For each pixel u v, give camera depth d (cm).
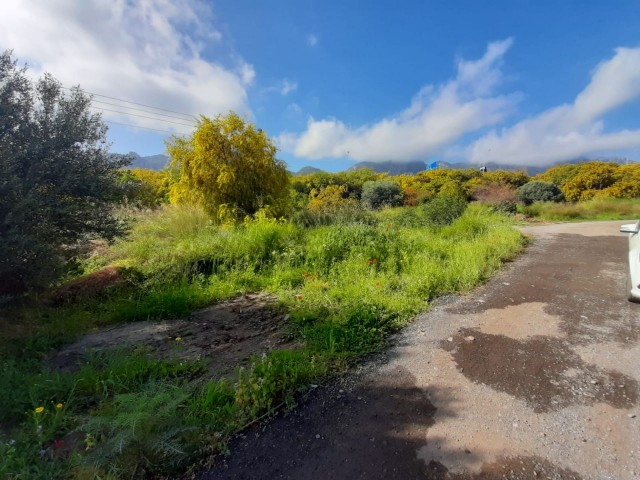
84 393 285
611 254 718
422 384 288
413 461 210
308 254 667
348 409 262
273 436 237
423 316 428
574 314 414
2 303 423
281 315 464
